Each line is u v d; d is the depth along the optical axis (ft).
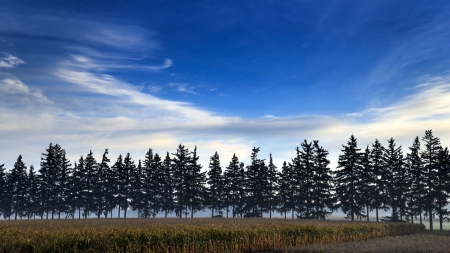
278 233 76.02
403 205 178.60
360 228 99.50
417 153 179.83
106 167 236.22
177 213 227.61
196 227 72.13
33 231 59.47
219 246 64.85
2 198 234.99
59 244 50.60
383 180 183.93
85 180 236.02
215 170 232.94
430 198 161.38
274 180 227.81
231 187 229.04
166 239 59.62
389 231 111.04
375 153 189.88
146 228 66.95
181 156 232.32
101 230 60.64
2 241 49.78
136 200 231.71
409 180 178.81
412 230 124.36
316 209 200.85
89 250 51.72
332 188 198.49
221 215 227.20
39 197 230.68
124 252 54.95
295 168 213.66
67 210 231.09
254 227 79.46
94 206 230.89
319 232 84.02
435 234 118.52
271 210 224.53
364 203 181.57
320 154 204.85
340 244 76.84
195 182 230.68
